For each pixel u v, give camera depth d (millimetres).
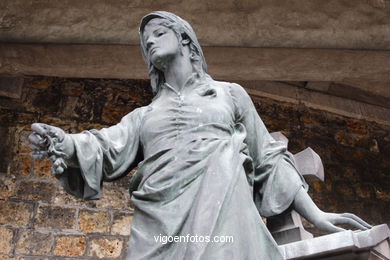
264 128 1896
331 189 5508
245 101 1854
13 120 4965
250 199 1525
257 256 1407
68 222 4496
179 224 1428
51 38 4004
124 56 4277
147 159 1604
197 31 3902
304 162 1990
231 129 1716
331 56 4195
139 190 1571
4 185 4562
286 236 1763
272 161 1810
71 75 4613
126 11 3859
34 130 1553
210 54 4207
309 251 1506
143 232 1481
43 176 4691
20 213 4453
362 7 3836
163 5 3850
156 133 1683
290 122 5883
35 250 4312
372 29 3871
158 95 1896
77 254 4363
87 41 4004
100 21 3883
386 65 4258
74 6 3861
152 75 1918
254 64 4316
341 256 1499
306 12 3857
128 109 5363
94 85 5422
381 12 3832
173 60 1877
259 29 3904
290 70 4383
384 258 1519
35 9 3877
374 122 6270
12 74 4656
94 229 4516
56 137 1563
